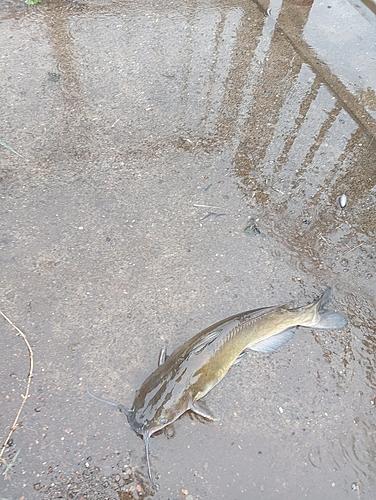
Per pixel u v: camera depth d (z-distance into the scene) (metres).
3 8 1.09
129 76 0.99
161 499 0.55
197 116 0.93
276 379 0.64
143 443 0.58
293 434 0.60
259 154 0.88
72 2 1.13
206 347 0.58
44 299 0.68
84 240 0.74
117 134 0.89
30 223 0.75
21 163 0.83
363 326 0.69
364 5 1.23
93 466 0.56
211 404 0.61
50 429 0.58
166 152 0.87
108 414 0.59
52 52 1.01
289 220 0.79
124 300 0.69
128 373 0.62
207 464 0.57
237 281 0.72
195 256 0.74
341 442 0.60
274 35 1.11
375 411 0.62
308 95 0.99
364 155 0.90
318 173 0.86
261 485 0.56
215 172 0.85
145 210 0.79
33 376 0.61
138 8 1.14
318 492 0.56
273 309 0.64
